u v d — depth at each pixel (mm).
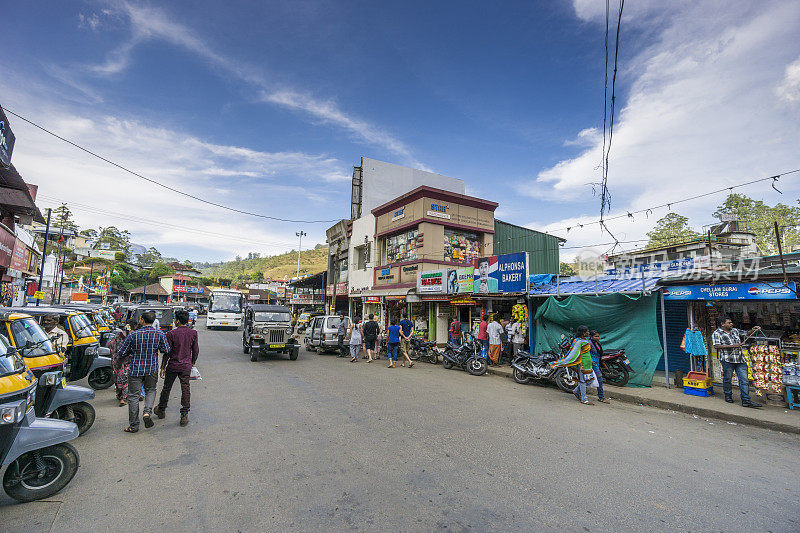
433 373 12203
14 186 11211
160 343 6133
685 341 9359
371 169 27359
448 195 19781
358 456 4969
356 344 14453
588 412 7641
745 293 8578
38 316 8203
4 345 4125
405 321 13789
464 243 20453
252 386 9359
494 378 11586
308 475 4387
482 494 3986
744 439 6148
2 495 3896
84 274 62469
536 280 13594
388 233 22375
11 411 3506
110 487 4047
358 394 8648
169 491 3969
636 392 9070
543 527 3383
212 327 30656
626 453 5305
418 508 3678
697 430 6594
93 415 5703
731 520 3572
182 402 6266
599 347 9125
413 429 6145
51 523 3354
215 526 3336
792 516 3666
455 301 15602
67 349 8039
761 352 8102
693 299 9352
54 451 3873
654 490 4164
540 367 10352
